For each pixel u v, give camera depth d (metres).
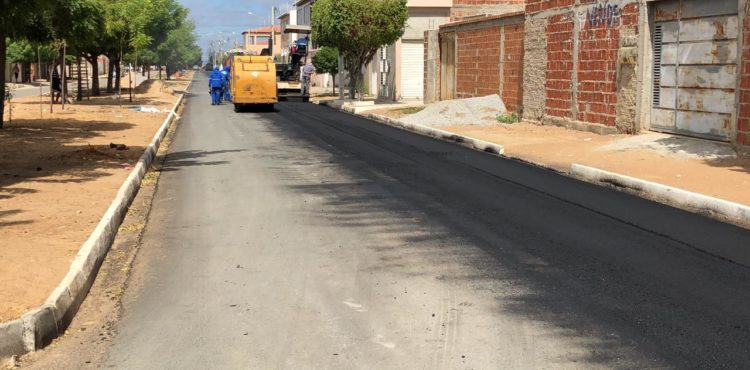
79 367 4.35
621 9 17.11
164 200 10.16
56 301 4.98
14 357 4.46
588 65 18.72
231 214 9.00
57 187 10.52
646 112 16.67
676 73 15.63
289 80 44.03
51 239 7.09
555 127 20.36
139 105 34.53
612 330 4.80
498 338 4.67
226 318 5.15
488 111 24.16
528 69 22.33
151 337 4.82
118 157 14.27
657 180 10.95
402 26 33.47
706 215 8.90
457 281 5.97
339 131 21.56
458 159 14.63
